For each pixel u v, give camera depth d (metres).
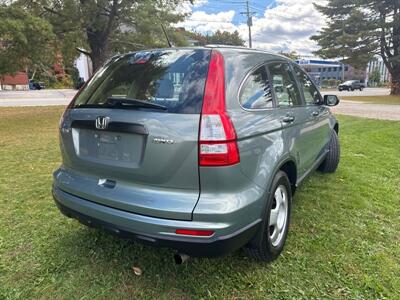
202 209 1.97
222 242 1.98
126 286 2.37
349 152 6.46
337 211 3.63
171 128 2.01
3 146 7.10
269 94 2.67
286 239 2.92
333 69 84.25
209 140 1.96
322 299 2.25
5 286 2.37
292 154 2.86
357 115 13.59
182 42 15.39
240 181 2.11
